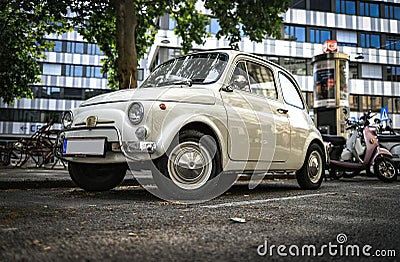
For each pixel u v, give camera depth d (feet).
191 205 13.83
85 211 12.01
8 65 44.55
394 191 20.06
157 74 19.01
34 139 40.34
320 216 11.51
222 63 17.79
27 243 7.75
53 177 25.96
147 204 13.97
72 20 37.55
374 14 123.13
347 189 21.54
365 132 30.68
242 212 12.09
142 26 38.40
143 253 7.09
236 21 35.58
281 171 19.71
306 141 21.01
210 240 8.16
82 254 6.97
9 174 30.42
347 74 55.88
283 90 20.90
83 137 15.56
